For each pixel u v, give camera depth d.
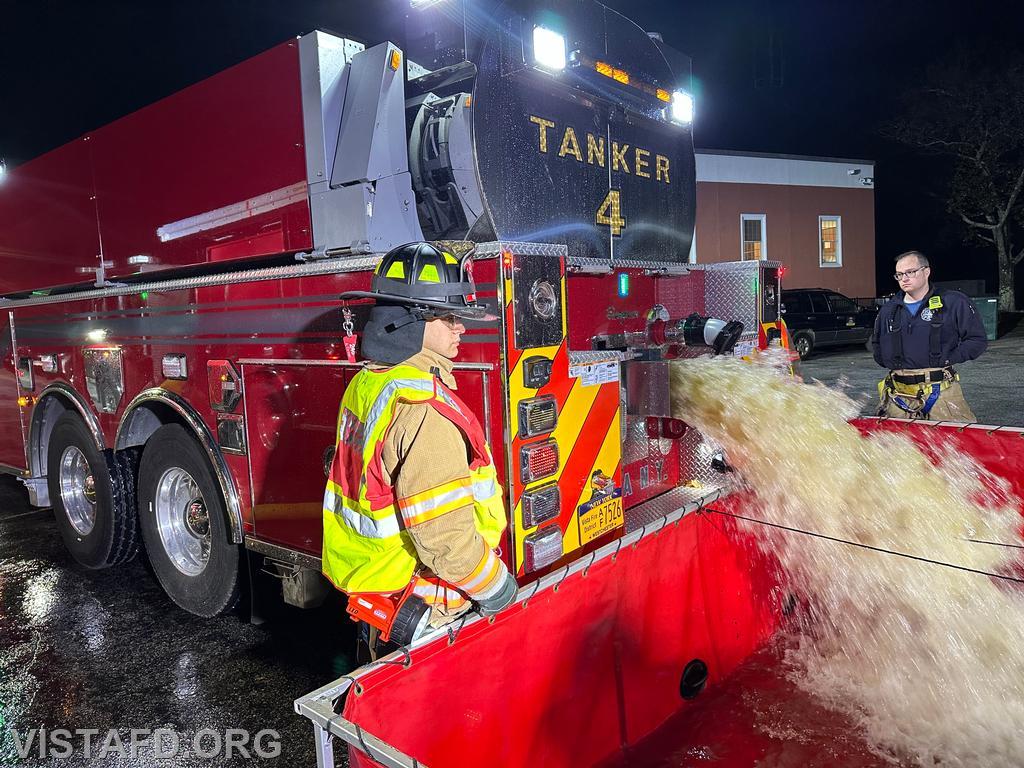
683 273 3.70
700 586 2.83
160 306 3.74
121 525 4.59
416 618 1.86
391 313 1.86
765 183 24.12
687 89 4.18
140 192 3.79
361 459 1.84
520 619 1.98
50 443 5.01
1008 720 2.73
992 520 2.93
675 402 3.52
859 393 11.30
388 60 2.80
